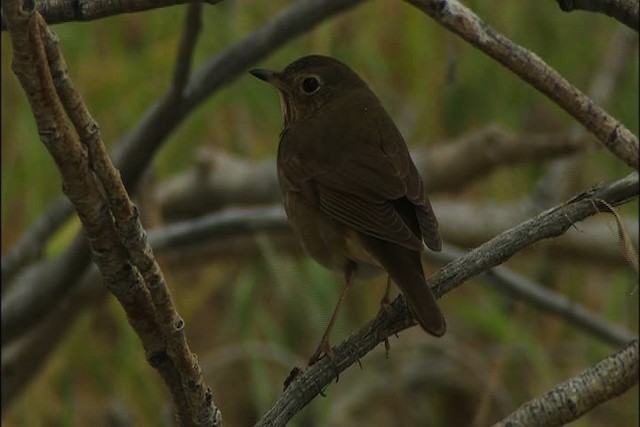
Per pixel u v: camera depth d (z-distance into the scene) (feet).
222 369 43.21
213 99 36.78
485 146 38.81
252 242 40.06
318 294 37.88
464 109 38.86
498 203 41.83
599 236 40.55
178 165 39.24
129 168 31.81
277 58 37.06
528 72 18.72
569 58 39.04
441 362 43.93
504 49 18.69
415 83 36.58
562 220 20.35
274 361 40.45
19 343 36.47
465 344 43.47
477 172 39.58
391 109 40.63
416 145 40.45
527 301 36.81
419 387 43.83
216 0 19.12
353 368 43.55
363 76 36.47
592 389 17.81
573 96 18.76
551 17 38.70
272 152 39.47
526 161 38.88
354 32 35.73
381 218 23.91
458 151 39.01
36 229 35.42
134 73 35.01
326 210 24.91
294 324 38.83
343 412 42.37
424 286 20.75
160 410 37.60
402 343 42.60
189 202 43.21
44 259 35.40
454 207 41.57
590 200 20.16
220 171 43.09
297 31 31.68
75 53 34.96
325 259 25.49
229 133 39.11
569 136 38.52
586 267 41.88
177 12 35.14
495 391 37.50
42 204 35.53
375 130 26.48
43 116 16.67
